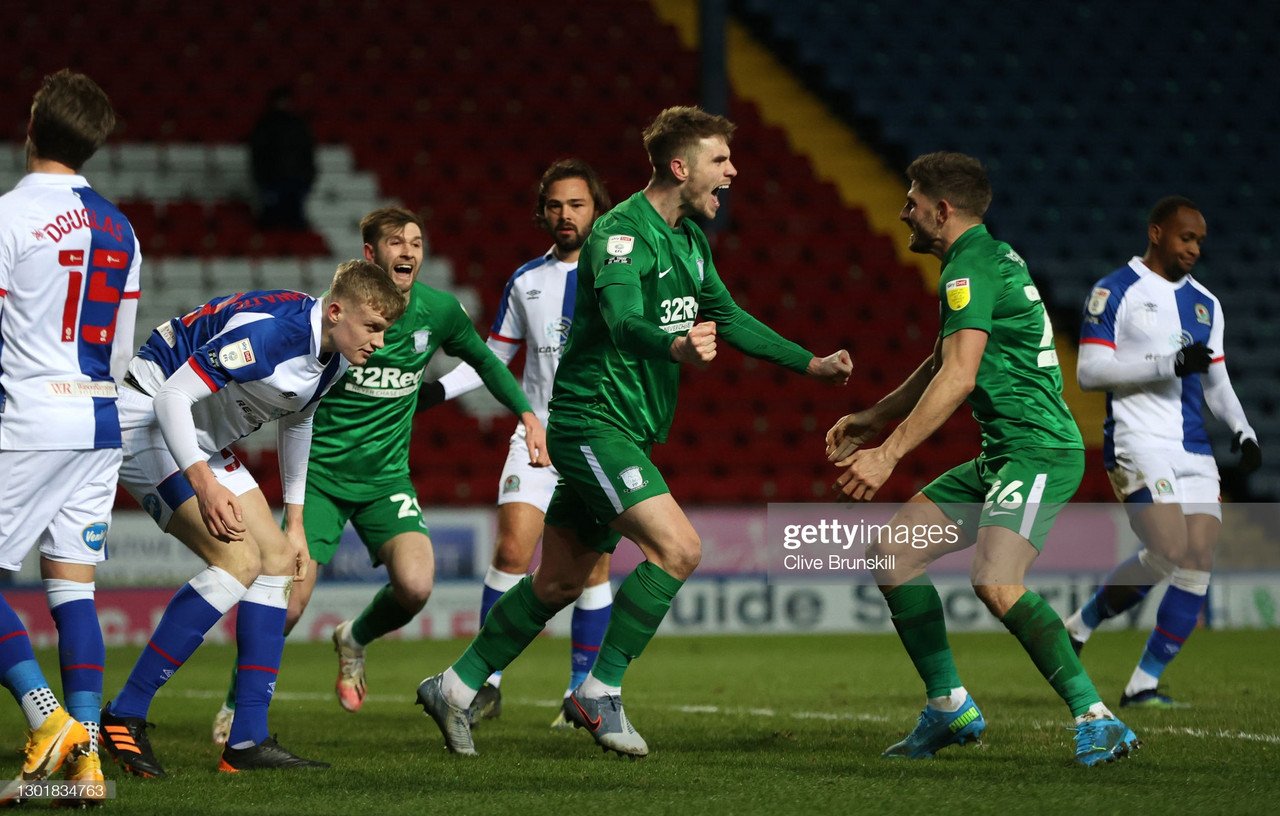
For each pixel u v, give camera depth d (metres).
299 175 61.28
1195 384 26.48
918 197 18.70
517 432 25.97
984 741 20.38
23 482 15.98
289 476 19.84
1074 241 66.31
